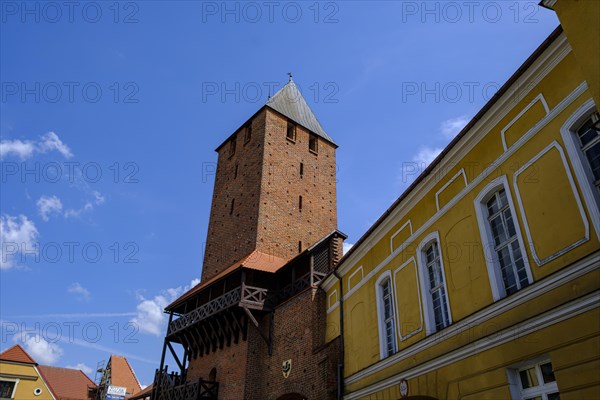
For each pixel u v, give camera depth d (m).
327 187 34.22
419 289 12.94
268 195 29.77
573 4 7.96
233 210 31.70
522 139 9.86
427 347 11.95
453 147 11.84
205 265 31.58
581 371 7.48
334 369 17.09
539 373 8.65
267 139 32.19
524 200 9.52
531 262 9.05
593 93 7.38
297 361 19.38
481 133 11.15
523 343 8.80
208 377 24.30
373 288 15.74
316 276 20.97
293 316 20.86
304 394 18.09
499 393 9.20
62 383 50.28
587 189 8.11
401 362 13.10
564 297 8.10
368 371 14.95
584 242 7.98
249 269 23.56
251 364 21.69
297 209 30.91
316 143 35.81
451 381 10.67
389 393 13.45
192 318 25.73
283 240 28.86
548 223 8.82
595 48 7.44
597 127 7.38
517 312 9.12
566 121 8.80
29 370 37.06
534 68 9.59
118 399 47.78
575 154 8.48
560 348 7.96
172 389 24.88
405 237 14.12
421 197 13.48
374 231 15.81
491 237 10.52
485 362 9.72
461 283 11.08
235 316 22.95
